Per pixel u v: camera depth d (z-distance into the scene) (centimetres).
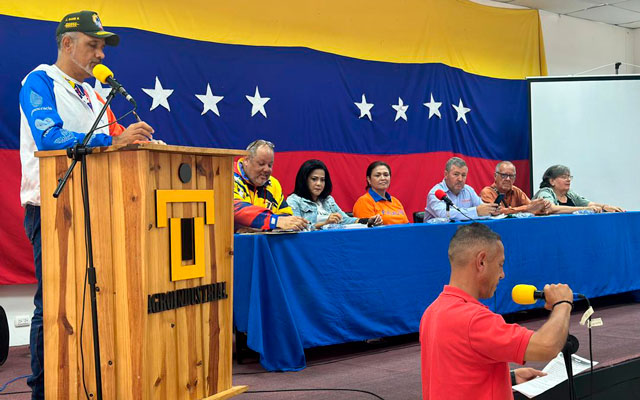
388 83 668
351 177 636
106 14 496
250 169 410
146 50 513
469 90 737
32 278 454
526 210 511
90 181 201
